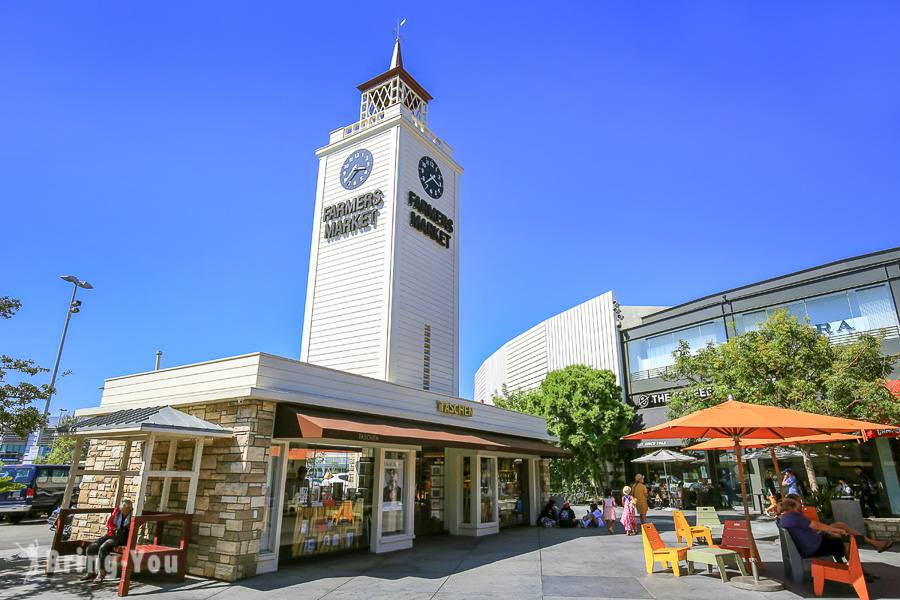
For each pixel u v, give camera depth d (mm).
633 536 16891
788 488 16328
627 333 35156
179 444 11867
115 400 13953
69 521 15117
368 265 20891
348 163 23328
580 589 9297
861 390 16016
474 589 9414
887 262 23141
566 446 32781
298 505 11875
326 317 21312
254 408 10711
